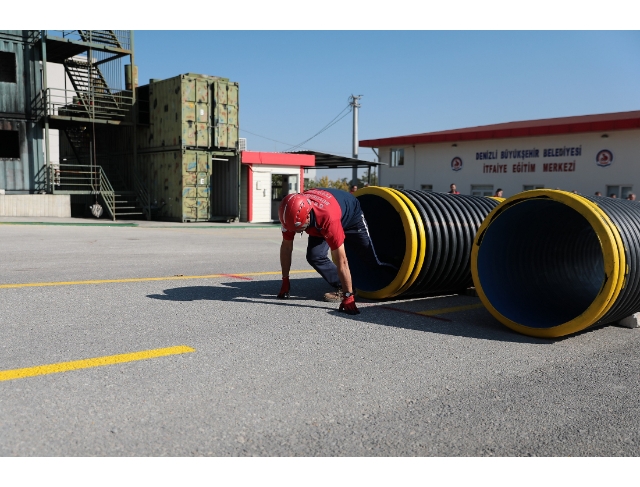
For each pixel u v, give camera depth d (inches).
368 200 273.6
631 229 178.1
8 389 123.2
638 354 172.4
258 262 358.6
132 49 872.9
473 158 1173.7
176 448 101.0
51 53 874.1
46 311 195.6
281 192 1031.6
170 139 847.7
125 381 131.3
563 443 110.2
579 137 1007.0
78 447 99.4
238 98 882.8
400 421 116.8
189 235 595.8
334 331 184.4
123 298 222.4
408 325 197.6
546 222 233.0
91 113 855.1
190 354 153.6
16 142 808.9
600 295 169.5
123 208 868.6
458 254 239.1
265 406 120.9
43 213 792.9
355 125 1541.6
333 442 106.3
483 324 204.8
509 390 137.4
